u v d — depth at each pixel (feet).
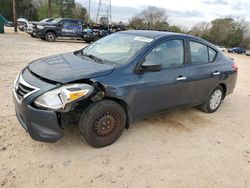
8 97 16.90
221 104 20.80
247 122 17.39
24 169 10.07
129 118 12.66
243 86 28.94
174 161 11.73
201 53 16.16
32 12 214.07
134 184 9.98
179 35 14.82
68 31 63.77
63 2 195.31
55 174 10.02
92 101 11.19
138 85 12.26
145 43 13.35
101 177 10.14
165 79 13.43
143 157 11.74
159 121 15.70
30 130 10.51
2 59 29.96
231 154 12.94
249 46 226.79
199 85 15.80
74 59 13.15
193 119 16.71
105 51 13.99
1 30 73.67
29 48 43.21
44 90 10.26
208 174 11.11
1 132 12.34
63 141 12.12
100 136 11.76
